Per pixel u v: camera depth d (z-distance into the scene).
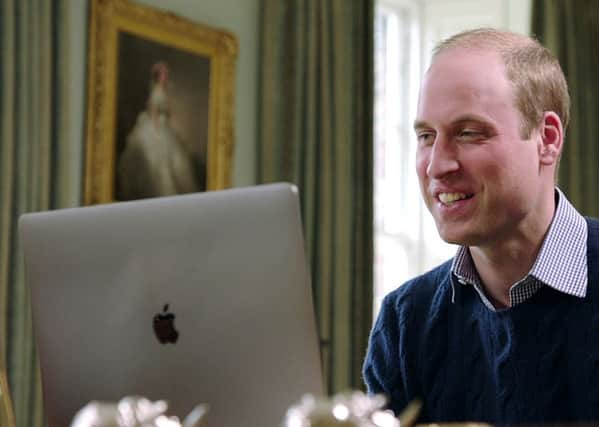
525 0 8.45
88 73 5.68
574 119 8.11
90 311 1.89
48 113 5.28
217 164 6.60
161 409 1.13
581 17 8.24
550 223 2.03
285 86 7.10
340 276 7.36
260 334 1.77
